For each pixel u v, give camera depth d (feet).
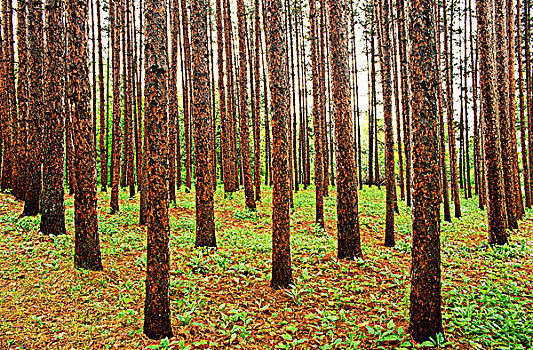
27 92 40.83
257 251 28.81
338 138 26.55
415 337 15.14
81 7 21.88
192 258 25.52
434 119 14.52
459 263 26.37
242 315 17.37
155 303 15.43
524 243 31.12
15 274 21.13
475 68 60.44
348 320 17.53
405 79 51.01
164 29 14.98
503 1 33.83
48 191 28.71
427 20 14.55
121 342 15.12
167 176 15.31
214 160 68.23
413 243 15.17
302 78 86.02
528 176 58.75
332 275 23.62
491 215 30.73
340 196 26.68
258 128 54.34
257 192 54.08
